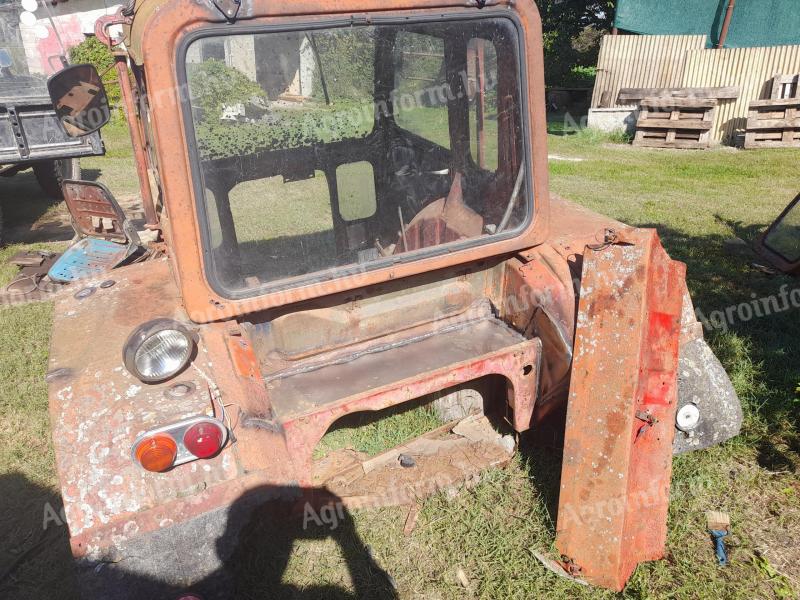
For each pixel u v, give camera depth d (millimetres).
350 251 2695
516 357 2775
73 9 11008
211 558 2145
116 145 11867
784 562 2664
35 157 6121
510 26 2514
